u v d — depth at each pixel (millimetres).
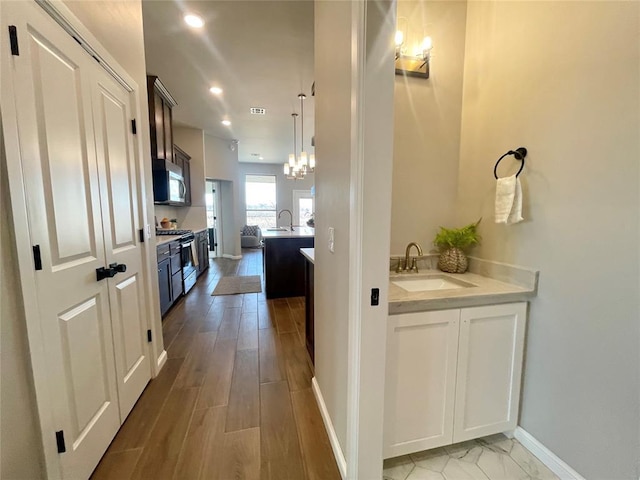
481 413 1422
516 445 1482
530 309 1422
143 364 1902
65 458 1131
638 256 1016
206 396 1871
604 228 1110
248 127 5594
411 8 1704
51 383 1065
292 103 4281
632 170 1021
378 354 1097
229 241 7336
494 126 1614
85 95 1305
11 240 916
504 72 1537
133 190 1803
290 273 4055
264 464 1365
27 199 968
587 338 1182
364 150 988
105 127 1477
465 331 1334
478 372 1386
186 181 5398
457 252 1789
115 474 1312
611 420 1114
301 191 10031
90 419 1302
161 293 3131
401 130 1756
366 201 1010
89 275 1311
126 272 1685
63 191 1149
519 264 1491
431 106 1786
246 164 9539
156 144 3689
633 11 1000
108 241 1487
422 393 1311
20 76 946
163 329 2943
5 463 891
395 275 1729
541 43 1332
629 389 1058
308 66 3176
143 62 1985
